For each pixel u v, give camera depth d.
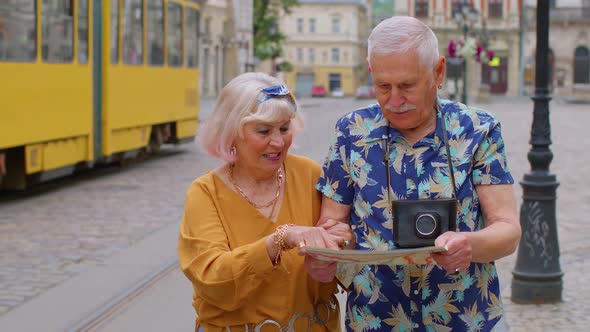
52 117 14.38
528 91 80.12
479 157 3.13
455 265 2.89
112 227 11.18
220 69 61.06
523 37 77.25
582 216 12.55
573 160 21.45
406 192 3.15
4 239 10.41
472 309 3.18
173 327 6.76
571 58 78.19
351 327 3.31
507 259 9.28
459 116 3.15
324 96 96.19
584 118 43.38
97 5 16.23
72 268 8.88
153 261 9.15
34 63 13.74
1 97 12.72
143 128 18.77
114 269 8.79
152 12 19.05
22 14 13.38
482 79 81.19
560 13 78.12
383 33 3.01
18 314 7.16
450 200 3.00
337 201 3.28
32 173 14.23
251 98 3.17
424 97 3.04
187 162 19.50
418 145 3.15
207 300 3.20
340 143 3.25
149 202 13.33
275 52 59.41
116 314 7.14
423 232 2.98
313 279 3.32
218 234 3.23
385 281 3.21
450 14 80.50
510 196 3.14
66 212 12.41
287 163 3.37
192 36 22.03
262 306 3.24
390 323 3.23
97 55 16.31
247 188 3.31
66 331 6.65
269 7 62.25
